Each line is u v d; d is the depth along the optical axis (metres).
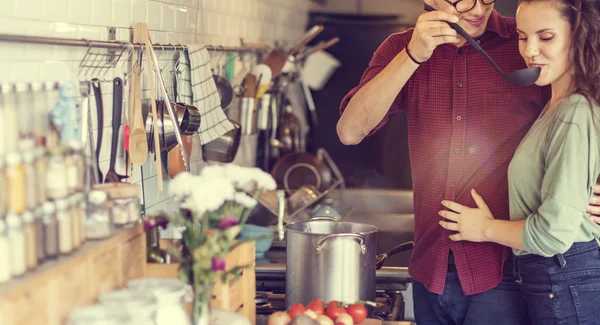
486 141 2.11
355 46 4.63
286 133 4.02
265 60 3.60
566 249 1.83
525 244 1.88
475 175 2.12
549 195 1.81
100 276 1.50
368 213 3.92
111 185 1.67
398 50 2.25
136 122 2.20
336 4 4.82
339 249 2.06
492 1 2.02
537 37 1.86
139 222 1.69
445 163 2.15
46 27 1.79
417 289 2.27
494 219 2.00
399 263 3.22
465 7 2.02
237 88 3.43
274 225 3.29
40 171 1.34
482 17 2.05
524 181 1.92
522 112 2.09
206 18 3.14
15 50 1.65
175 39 2.76
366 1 4.76
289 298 2.14
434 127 2.17
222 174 1.63
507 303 2.09
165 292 1.45
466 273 2.09
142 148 2.21
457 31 1.94
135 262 1.68
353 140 2.28
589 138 1.79
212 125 2.77
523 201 1.95
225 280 1.61
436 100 2.16
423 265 2.20
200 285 1.55
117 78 2.05
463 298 2.14
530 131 1.96
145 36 2.26
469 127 2.12
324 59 4.63
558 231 1.80
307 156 3.94
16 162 1.26
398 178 4.58
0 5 1.59
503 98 2.09
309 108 4.63
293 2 4.68
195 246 1.57
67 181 1.41
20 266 1.24
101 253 1.50
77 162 1.46
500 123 2.10
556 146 1.82
